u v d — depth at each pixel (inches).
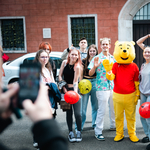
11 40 381.4
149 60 126.3
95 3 349.1
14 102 18.7
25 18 362.3
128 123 136.0
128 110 132.4
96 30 356.5
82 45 171.9
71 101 121.5
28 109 18.3
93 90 154.5
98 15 351.6
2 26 378.9
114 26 352.8
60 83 130.8
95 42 360.8
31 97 19.0
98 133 139.8
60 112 199.2
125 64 128.9
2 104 18.3
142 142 134.2
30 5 358.6
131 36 357.7
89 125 167.5
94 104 157.5
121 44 127.3
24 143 136.1
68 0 352.2
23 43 380.5
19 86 19.5
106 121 174.1
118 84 129.8
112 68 130.9
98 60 136.6
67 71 134.2
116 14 349.4
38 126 18.0
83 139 141.3
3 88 19.9
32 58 257.1
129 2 343.9
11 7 362.0
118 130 137.6
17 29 377.7
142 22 358.0
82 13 353.1
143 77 126.3
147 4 352.5
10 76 249.8
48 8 356.5
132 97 130.0
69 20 356.5
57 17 357.4
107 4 347.6
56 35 362.0
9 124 18.9
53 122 18.6
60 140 17.9
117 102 131.8
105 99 136.7
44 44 154.7
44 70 121.7
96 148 127.8
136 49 370.3
